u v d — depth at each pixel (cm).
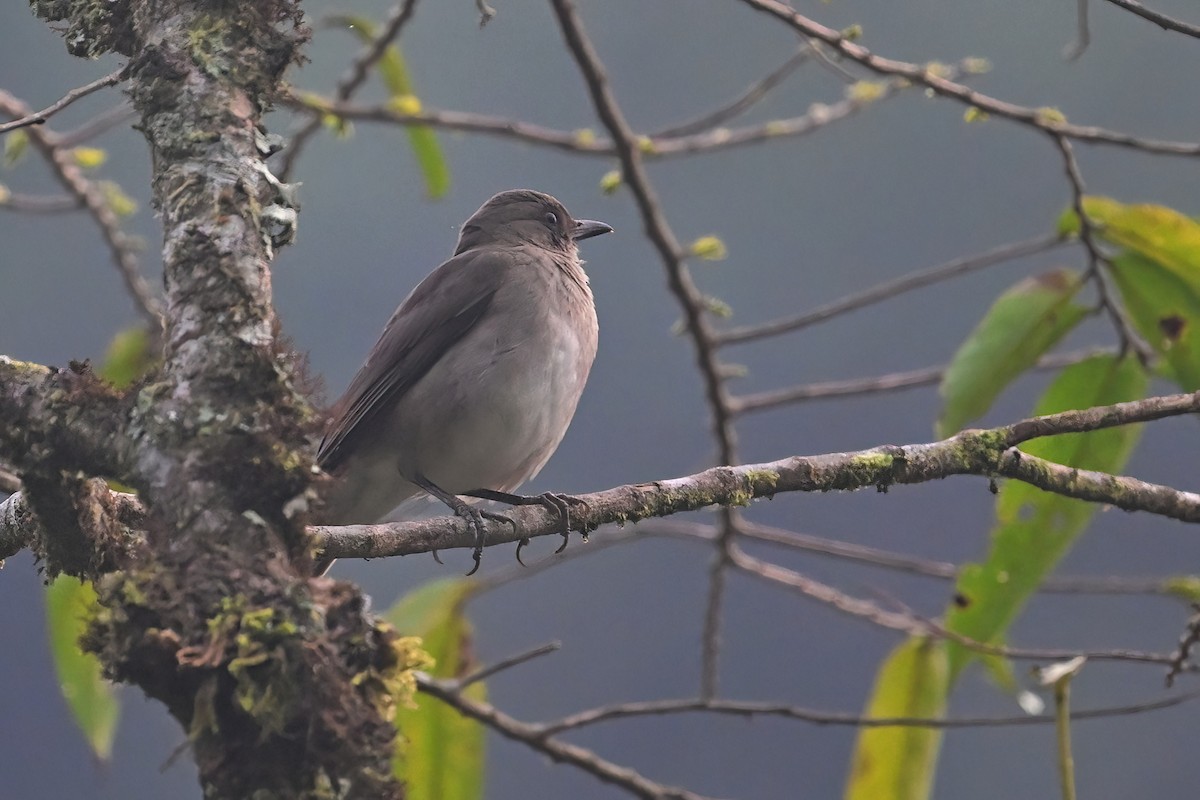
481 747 949
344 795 470
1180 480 2064
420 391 952
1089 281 920
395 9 992
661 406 2220
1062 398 923
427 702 942
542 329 967
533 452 973
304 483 515
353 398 963
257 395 523
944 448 743
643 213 971
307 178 2197
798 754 2134
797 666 2173
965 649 916
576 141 1035
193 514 499
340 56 1970
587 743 2155
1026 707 891
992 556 904
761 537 1018
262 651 467
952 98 886
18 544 668
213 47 582
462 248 1183
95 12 611
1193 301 904
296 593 485
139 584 484
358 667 495
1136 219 894
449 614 984
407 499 1000
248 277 539
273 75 596
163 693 479
